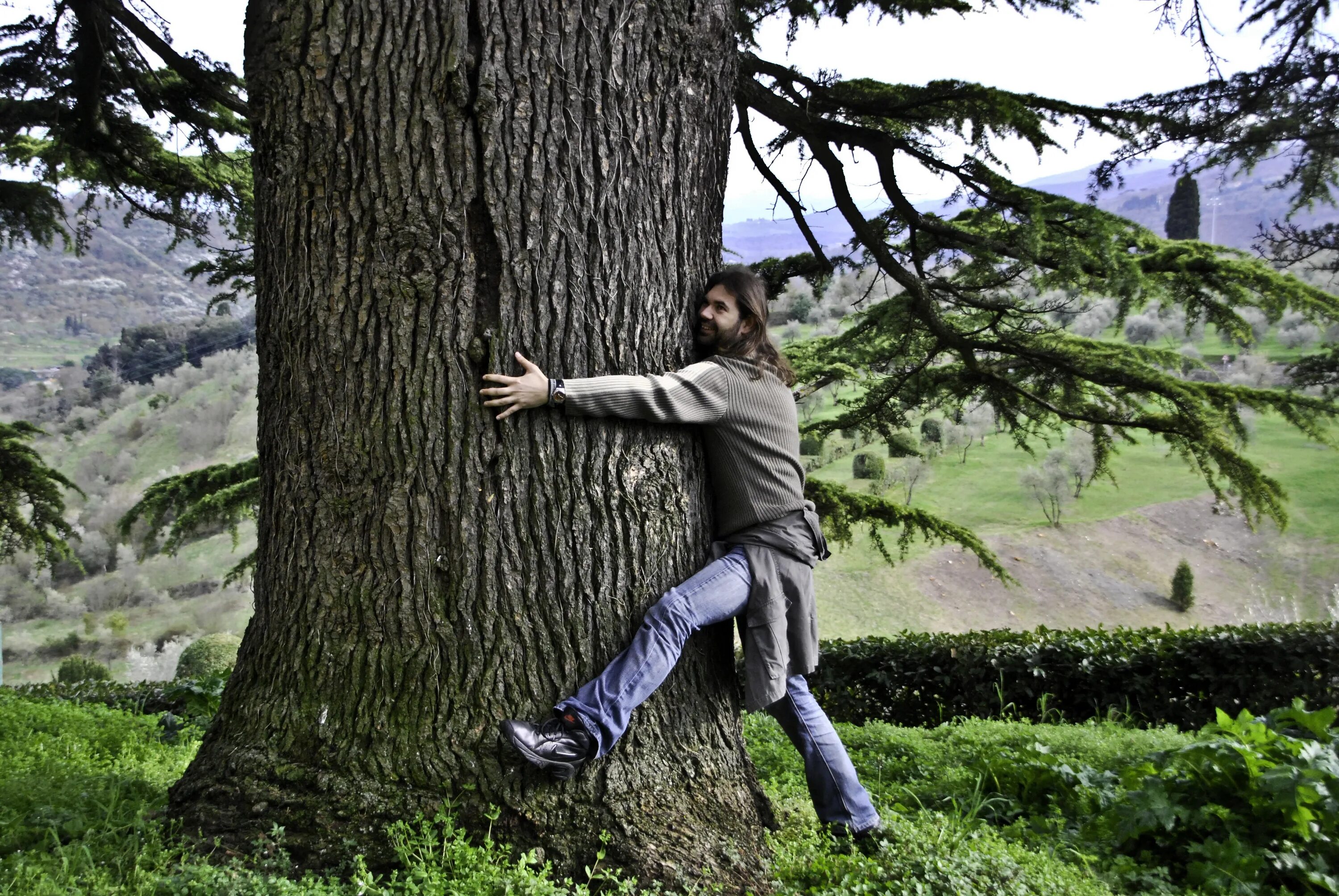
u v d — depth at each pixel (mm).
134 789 2980
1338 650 6699
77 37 8133
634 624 2844
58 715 4555
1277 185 8000
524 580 2705
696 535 3035
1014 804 3930
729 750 3047
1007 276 8391
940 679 7520
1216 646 6934
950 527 9938
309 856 2479
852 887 2654
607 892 2475
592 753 2609
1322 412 8703
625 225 2844
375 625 2656
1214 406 8859
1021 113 7031
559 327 2740
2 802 2730
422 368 2639
